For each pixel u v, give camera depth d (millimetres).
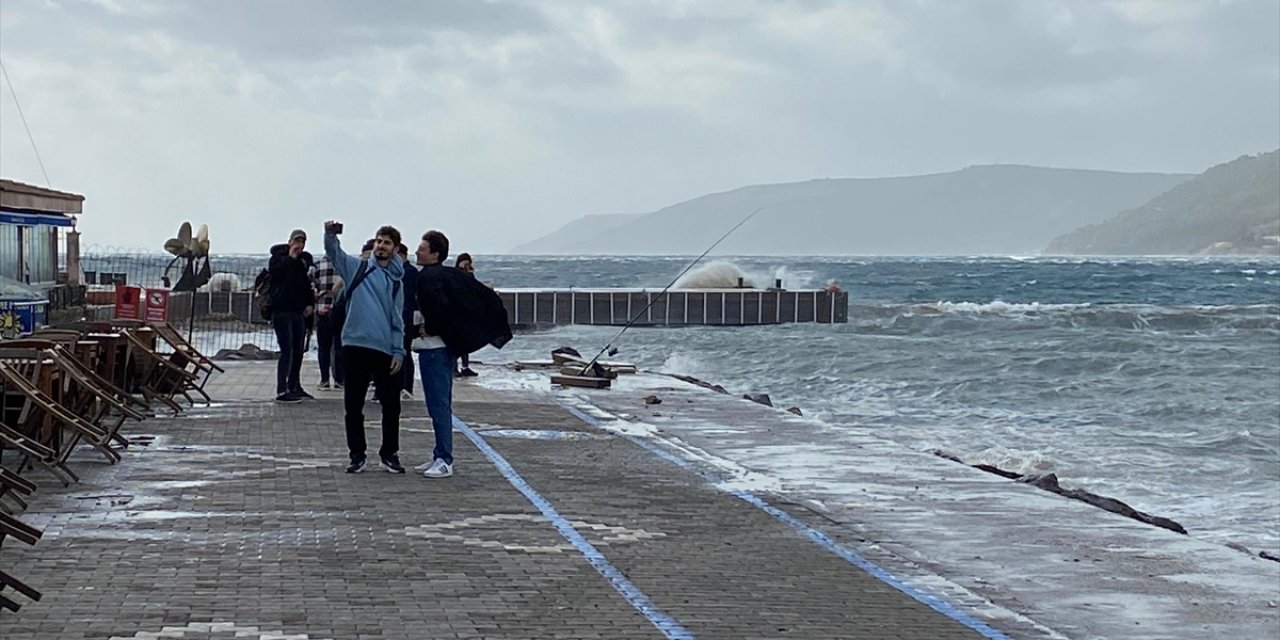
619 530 9266
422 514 9492
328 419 14664
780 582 7973
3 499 9336
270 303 16266
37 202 20578
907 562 8734
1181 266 181500
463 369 21438
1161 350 37531
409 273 11195
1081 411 24422
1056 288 99250
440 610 6941
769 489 11258
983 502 10945
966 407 25000
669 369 32906
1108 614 7684
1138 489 16500
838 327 50531
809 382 29391
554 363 24312
